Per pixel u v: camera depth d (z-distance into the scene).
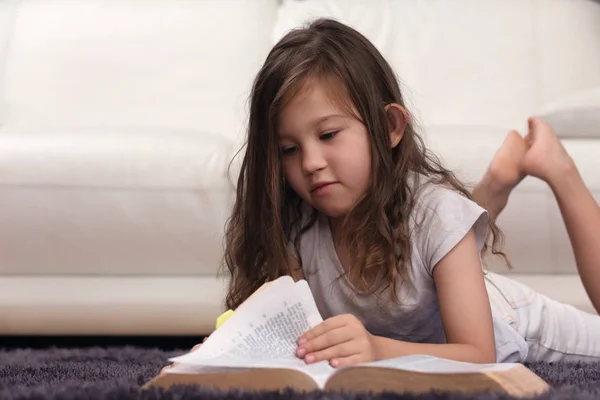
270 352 1.02
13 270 2.02
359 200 1.20
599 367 1.43
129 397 0.90
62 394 0.94
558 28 2.66
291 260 1.33
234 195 1.99
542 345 1.53
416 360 0.95
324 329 1.01
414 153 1.30
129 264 2.01
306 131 1.18
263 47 2.61
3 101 2.52
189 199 1.99
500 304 1.48
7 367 1.49
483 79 2.58
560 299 2.00
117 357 1.70
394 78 1.30
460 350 1.10
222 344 1.00
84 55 2.56
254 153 1.28
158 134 2.07
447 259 1.18
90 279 2.02
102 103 2.52
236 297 1.38
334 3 2.68
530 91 2.58
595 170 2.07
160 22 2.60
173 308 1.99
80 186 1.99
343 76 1.20
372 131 1.21
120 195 1.99
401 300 1.25
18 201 1.98
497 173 1.75
